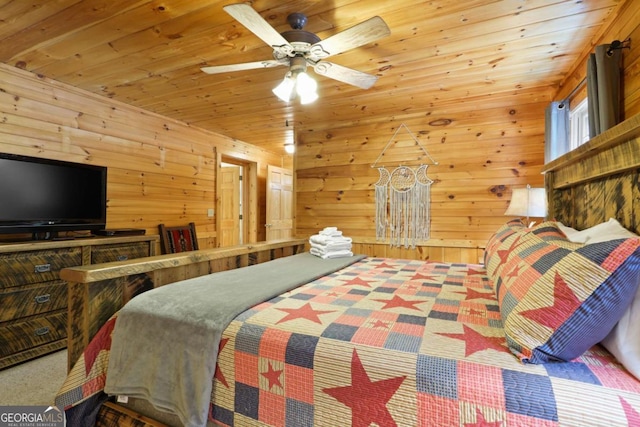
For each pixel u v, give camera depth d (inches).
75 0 66.4
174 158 152.2
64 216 106.4
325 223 153.2
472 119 127.0
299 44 65.7
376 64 93.0
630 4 63.5
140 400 50.2
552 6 66.4
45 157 105.6
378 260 100.3
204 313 47.2
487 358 33.9
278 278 67.7
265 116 144.6
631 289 31.6
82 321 52.9
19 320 87.4
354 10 68.4
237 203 213.3
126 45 84.4
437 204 131.7
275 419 39.8
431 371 33.2
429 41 80.4
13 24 74.9
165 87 112.5
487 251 80.4
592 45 80.6
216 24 74.7
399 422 33.5
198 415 41.7
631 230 47.1
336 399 36.6
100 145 121.9
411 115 136.7
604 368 32.2
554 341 32.7
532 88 109.9
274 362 40.1
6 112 96.6
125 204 131.2
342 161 150.0
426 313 47.9
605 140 49.2
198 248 158.9
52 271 93.9
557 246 42.0
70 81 107.8
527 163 119.5
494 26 73.9
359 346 37.5
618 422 26.9
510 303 40.4
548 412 28.7
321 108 132.3
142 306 50.9
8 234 98.6
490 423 30.2
